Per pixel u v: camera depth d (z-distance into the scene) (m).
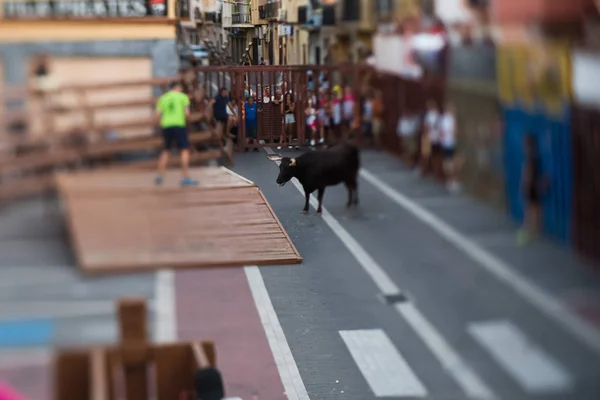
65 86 27.58
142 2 28.03
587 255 26.67
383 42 29.06
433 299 28.59
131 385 30.58
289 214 39.47
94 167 28.05
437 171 28.42
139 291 29.41
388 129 29.58
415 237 29.11
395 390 29.77
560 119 26.59
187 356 32.38
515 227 27.30
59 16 27.56
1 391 27.55
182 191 29.56
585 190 26.48
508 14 26.84
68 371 28.16
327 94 31.19
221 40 35.75
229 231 31.70
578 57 26.47
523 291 27.27
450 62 27.73
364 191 31.09
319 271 41.31
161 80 28.56
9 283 27.70
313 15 31.34
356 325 39.97
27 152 27.45
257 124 33.88
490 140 27.34
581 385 27.20
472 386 28.09
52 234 27.73
